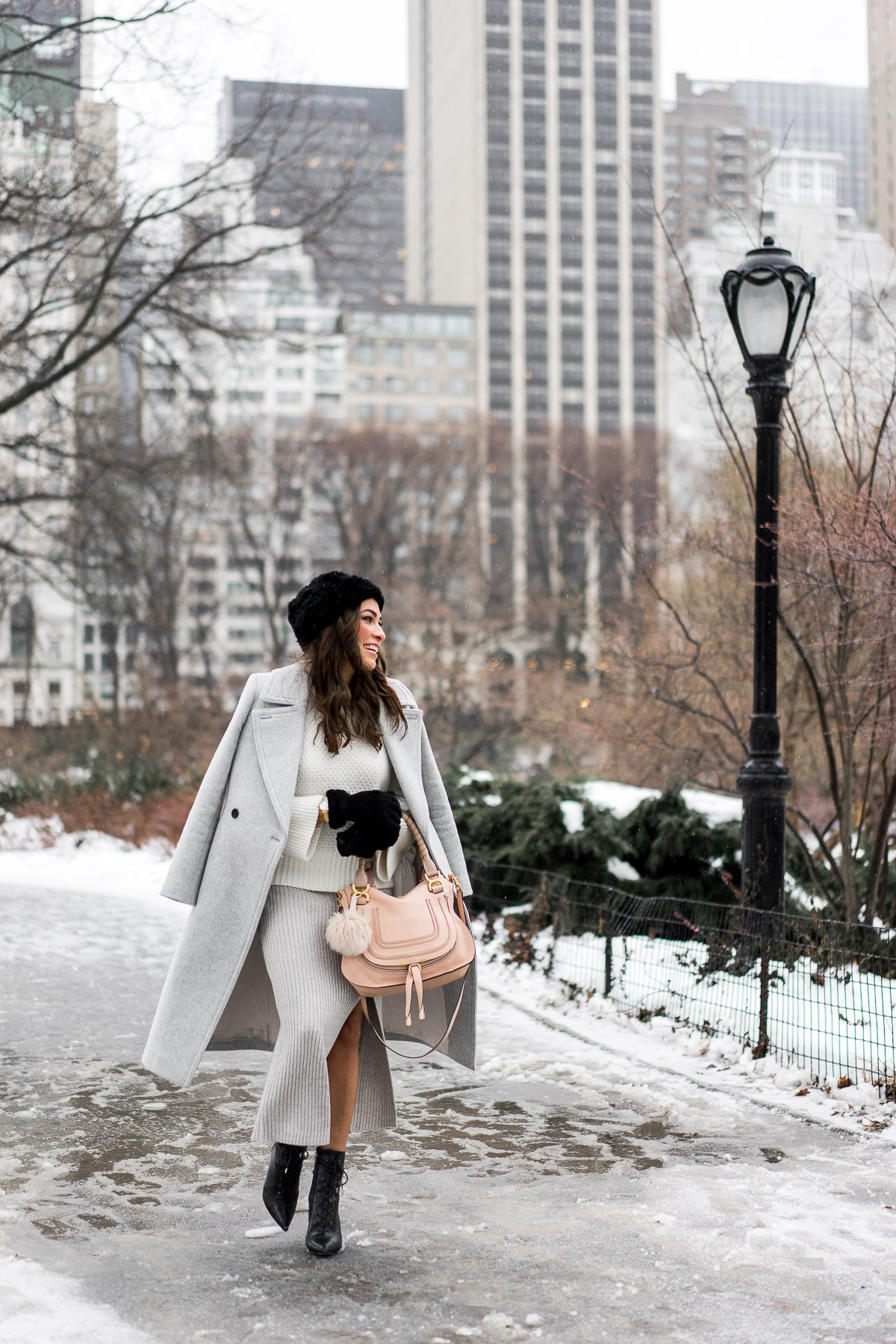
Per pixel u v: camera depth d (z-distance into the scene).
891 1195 4.10
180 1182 4.25
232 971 3.73
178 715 33.00
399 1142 4.77
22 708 53.28
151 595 30.02
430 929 3.72
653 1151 4.63
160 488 22.64
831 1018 5.79
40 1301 3.20
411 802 3.89
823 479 8.15
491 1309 3.23
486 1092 5.53
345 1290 3.34
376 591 3.95
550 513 57.59
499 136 120.31
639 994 6.98
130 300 18.05
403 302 116.62
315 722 3.85
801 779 11.09
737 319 7.62
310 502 61.44
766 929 6.18
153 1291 3.31
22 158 16.23
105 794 20.30
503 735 35.47
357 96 153.25
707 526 10.02
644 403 120.62
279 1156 3.62
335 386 113.38
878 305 8.94
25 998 7.52
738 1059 5.95
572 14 121.50
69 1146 4.66
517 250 119.56
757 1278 3.42
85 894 12.80
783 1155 4.57
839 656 8.31
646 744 10.66
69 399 22.92
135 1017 7.08
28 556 23.72
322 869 3.79
